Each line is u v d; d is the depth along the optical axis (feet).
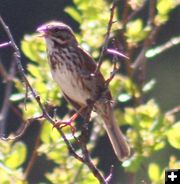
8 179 40.75
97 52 43.62
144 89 42.80
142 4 43.16
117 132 40.14
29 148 63.82
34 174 61.36
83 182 41.34
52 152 41.81
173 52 71.05
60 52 40.83
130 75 42.75
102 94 33.01
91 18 43.60
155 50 43.27
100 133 44.29
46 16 67.92
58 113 51.75
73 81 40.63
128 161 40.50
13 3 67.97
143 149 40.83
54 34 40.93
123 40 42.73
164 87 70.33
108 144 66.03
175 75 70.38
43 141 43.32
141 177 43.34
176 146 40.86
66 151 41.86
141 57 42.98
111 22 31.04
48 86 42.22
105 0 45.29
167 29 69.97
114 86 42.52
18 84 42.09
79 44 42.57
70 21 66.39
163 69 71.20
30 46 43.04
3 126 40.91
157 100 69.41
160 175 40.32
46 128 42.01
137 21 42.98
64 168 41.78
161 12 43.39
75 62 40.68
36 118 31.81
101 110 39.65
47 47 41.22
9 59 67.05
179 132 40.86
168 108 69.67
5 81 42.32
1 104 63.82
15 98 41.86
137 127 41.06
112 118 39.99
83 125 31.63
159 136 40.93
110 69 42.68
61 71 40.83
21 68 31.83
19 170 41.57
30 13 67.56
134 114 41.27
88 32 43.55
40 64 42.88
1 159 41.27
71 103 41.19
